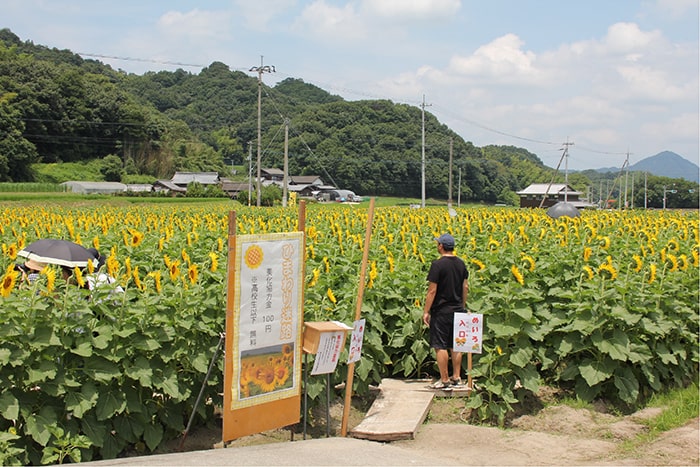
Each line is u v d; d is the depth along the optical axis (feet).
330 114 316.60
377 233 48.06
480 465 21.89
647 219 71.82
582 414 27.12
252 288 19.69
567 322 28.55
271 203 218.79
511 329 26.89
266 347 20.26
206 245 43.86
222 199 230.68
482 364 27.09
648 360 28.84
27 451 19.43
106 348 20.30
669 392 29.71
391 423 24.67
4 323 18.71
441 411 27.27
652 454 22.89
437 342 28.37
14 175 270.87
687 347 31.40
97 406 20.04
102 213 80.02
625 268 36.55
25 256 26.73
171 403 22.50
